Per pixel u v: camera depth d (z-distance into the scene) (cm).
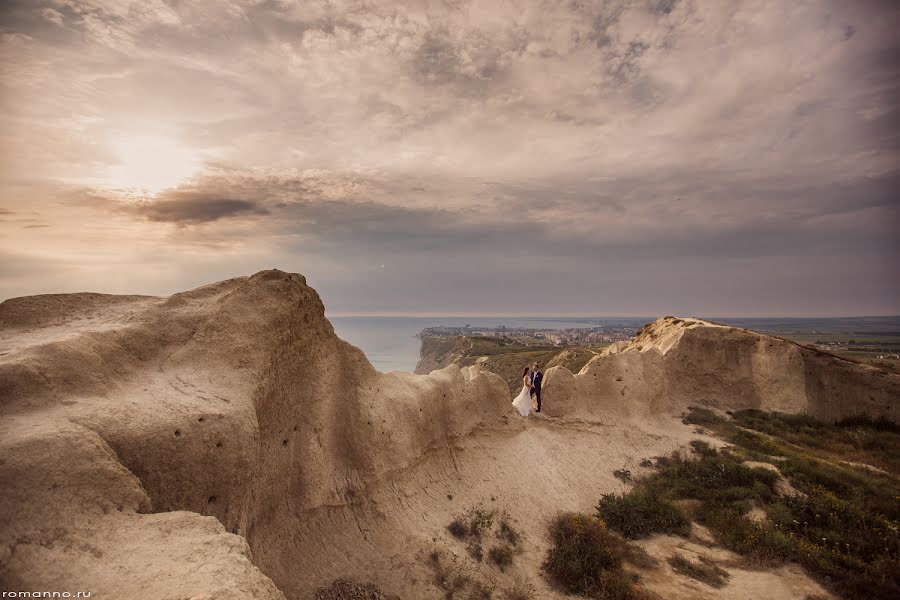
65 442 445
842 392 2402
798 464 1586
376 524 1020
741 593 988
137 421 568
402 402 1243
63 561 370
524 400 1844
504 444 1599
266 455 831
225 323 811
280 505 886
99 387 593
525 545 1177
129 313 798
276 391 867
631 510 1334
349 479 1052
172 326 780
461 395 1534
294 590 809
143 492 489
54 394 530
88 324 755
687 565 1095
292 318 945
